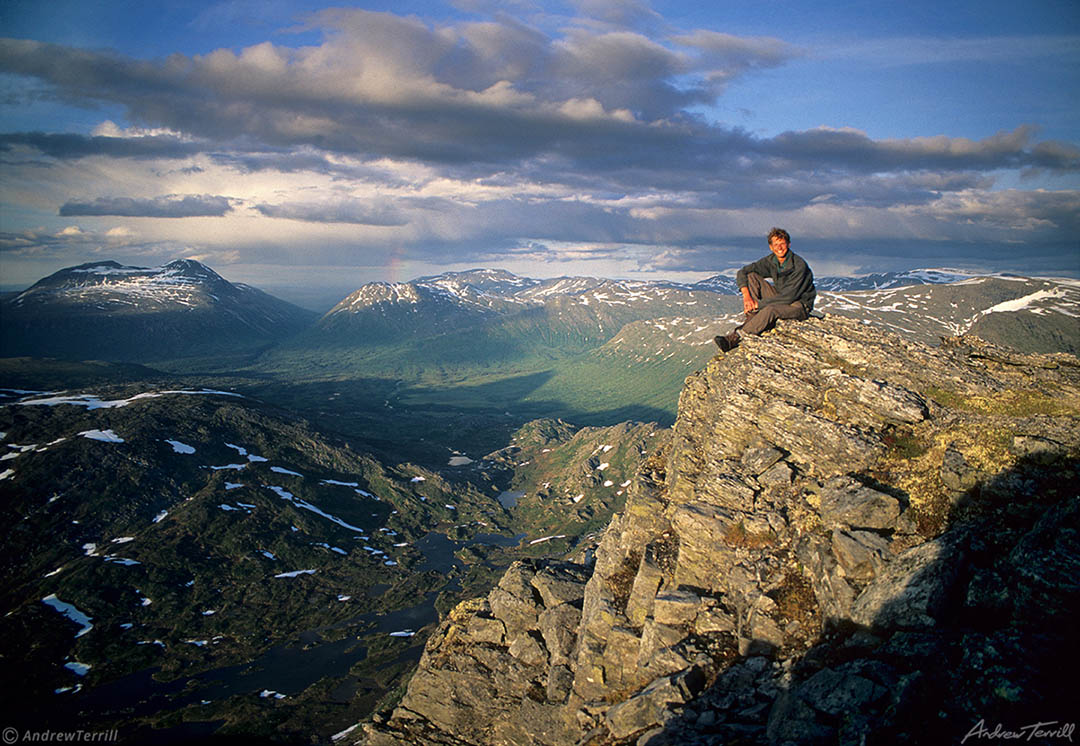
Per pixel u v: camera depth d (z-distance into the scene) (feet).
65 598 575.38
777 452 81.30
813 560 66.69
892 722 44.29
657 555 84.07
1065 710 39.47
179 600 594.65
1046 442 61.72
